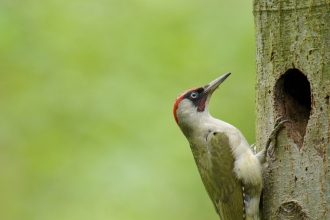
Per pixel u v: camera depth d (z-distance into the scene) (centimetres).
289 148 943
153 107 1694
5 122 1720
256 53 990
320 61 909
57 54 1744
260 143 989
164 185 1648
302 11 920
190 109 1084
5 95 1748
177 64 1719
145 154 1662
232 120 1678
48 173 1691
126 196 1645
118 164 1658
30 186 1712
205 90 1093
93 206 1653
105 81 1722
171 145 1673
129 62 1736
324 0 903
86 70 1734
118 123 1684
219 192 1027
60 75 1738
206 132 1062
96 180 1659
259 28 973
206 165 1048
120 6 1786
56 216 1669
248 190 988
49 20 1755
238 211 999
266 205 970
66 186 1680
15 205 1703
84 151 1681
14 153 1717
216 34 1734
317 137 912
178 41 1728
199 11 1769
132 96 1705
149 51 1738
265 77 971
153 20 1764
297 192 931
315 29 911
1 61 1734
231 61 1705
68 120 1708
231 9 1764
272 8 948
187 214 1653
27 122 1719
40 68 1741
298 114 966
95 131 1689
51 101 1727
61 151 1688
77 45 1742
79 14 1769
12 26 1683
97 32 1756
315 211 914
